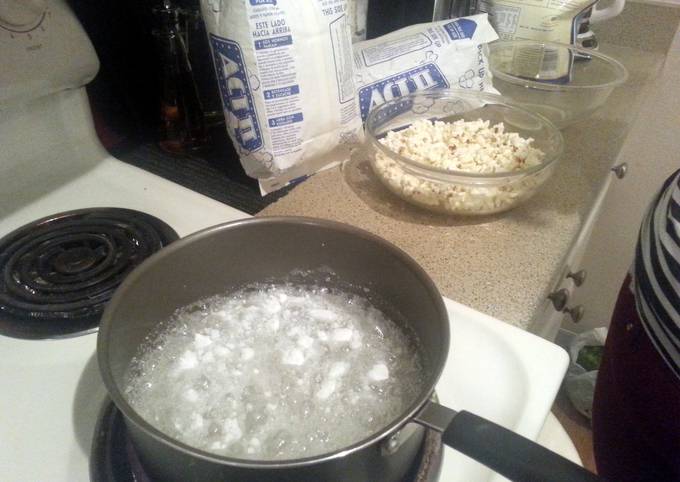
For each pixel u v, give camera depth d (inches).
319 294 17.5
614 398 23.0
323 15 22.0
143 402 13.9
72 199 23.7
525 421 14.4
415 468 12.9
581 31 37.1
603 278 50.7
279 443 12.6
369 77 26.9
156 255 14.7
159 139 28.7
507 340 16.8
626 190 45.7
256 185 25.6
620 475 23.0
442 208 23.0
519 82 30.8
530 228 23.0
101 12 25.4
